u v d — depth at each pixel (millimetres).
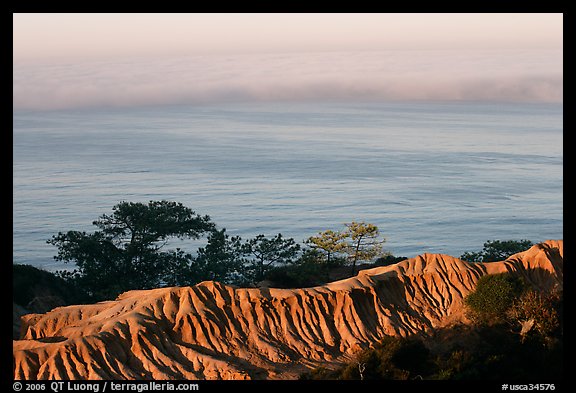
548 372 59375
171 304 65125
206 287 66312
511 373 58625
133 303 67000
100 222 104562
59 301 88750
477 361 60188
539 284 72562
